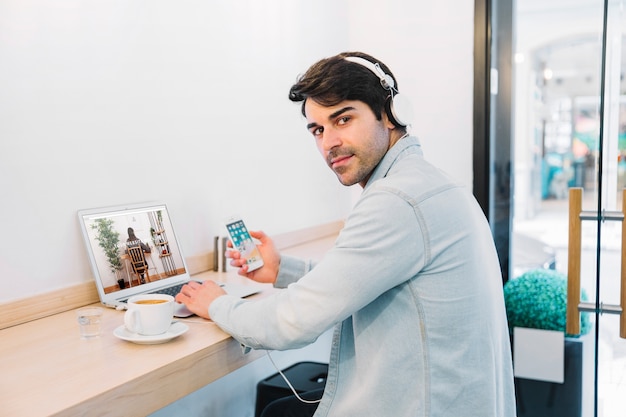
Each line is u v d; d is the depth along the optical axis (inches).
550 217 182.9
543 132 182.7
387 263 40.1
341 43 103.7
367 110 44.2
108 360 43.2
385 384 42.1
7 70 52.4
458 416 41.9
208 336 48.1
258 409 76.5
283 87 89.7
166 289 62.9
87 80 59.8
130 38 64.2
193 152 73.4
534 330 94.3
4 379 39.8
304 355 97.0
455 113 97.6
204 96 74.7
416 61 100.0
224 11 77.5
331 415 45.4
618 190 70.0
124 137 64.0
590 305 70.7
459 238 41.9
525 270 110.6
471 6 95.2
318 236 98.2
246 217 82.9
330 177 102.7
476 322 42.2
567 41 175.2
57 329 51.5
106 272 59.0
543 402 94.7
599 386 66.9
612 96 65.2
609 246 66.1
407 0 100.0
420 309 41.4
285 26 89.5
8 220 53.1
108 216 61.0
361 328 43.8
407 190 41.3
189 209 72.9
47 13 55.7
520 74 181.0
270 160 87.5
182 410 72.2
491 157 97.0
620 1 66.6
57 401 36.1
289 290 43.5
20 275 54.2
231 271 74.7
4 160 52.5
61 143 57.4
